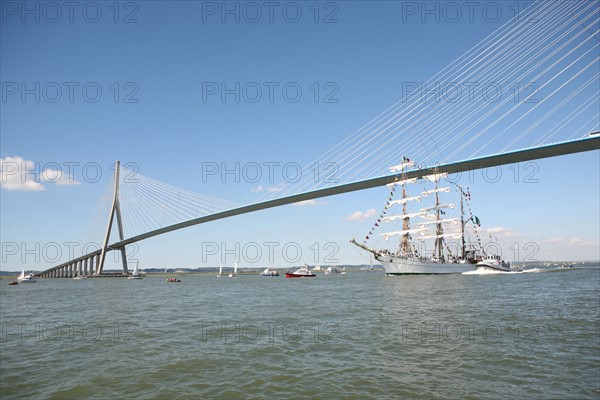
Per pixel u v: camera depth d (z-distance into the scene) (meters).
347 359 16.80
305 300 43.69
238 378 14.53
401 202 104.75
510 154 52.19
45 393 13.20
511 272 119.75
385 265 101.44
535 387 13.14
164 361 16.80
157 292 65.31
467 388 13.13
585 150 48.47
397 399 12.32
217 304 41.25
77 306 41.09
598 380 13.73
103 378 14.64
